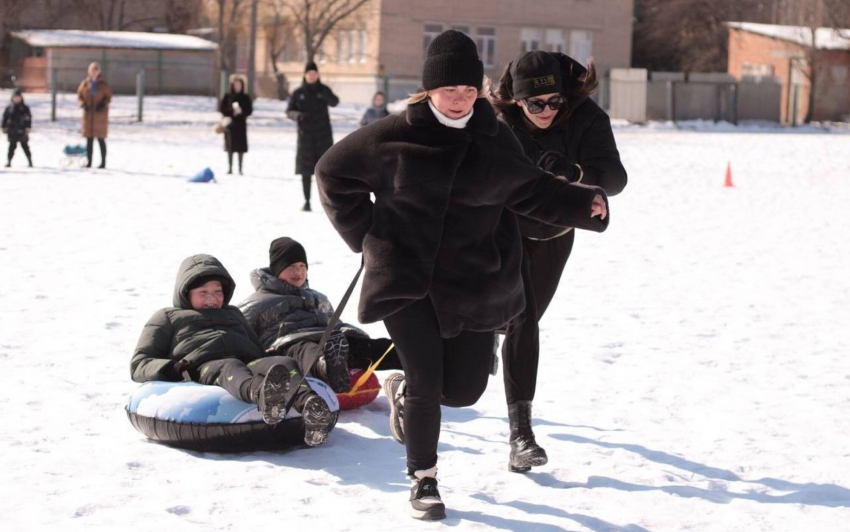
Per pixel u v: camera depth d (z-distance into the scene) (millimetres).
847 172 30906
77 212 17688
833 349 9258
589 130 6043
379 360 6945
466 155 5027
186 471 5762
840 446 6453
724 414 7148
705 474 5941
